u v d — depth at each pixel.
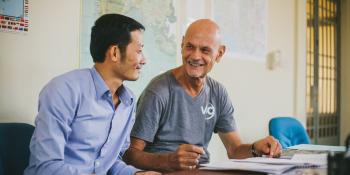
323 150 1.85
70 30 2.10
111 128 1.46
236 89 3.39
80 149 1.40
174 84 1.77
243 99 3.49
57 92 1.32
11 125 1.52
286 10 4.16
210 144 3.09
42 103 1.31
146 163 1.48
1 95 1.80
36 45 1.94
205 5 3.03
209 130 1.88
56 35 2.03
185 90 1.77
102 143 1.45
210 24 1.77
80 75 1.42
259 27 3.69
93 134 1.41
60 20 2.04
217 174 1.21
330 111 5.45
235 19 3.36
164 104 1.73
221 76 3.20
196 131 1.80
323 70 5.28
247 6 3.52
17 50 1.86
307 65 4.89
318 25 5.08
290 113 4.26
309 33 4.92
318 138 5.13
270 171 1.18
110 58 1.43
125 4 2.39
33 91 1.93
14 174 1.47
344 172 0.85
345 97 5.64
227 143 1.92
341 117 5.67
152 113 1.70
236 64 3.39
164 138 1.75
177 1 2.77
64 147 1.33
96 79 1.44
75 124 1.37
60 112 1.30
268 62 3.85
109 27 1.41
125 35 1.42
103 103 1.44
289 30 4.22
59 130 1.29
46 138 1.26
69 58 2.09
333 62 5.50
